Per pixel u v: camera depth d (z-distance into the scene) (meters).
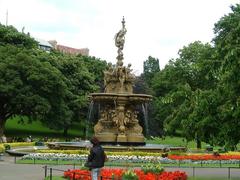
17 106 66.56
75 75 84.62
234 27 21.81
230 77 19.25
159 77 94.56
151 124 77.50
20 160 33.81
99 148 17.44
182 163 34.00
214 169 31.25
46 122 73.50
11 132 83.62
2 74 64.75
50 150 36.31
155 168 22.64
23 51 70.06
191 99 24.89
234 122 20.42
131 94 37.88
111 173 20.70
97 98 37.94
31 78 65.25
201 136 21.88
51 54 86.56
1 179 23.08
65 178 21.97
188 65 75.31
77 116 82.94
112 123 38.69
